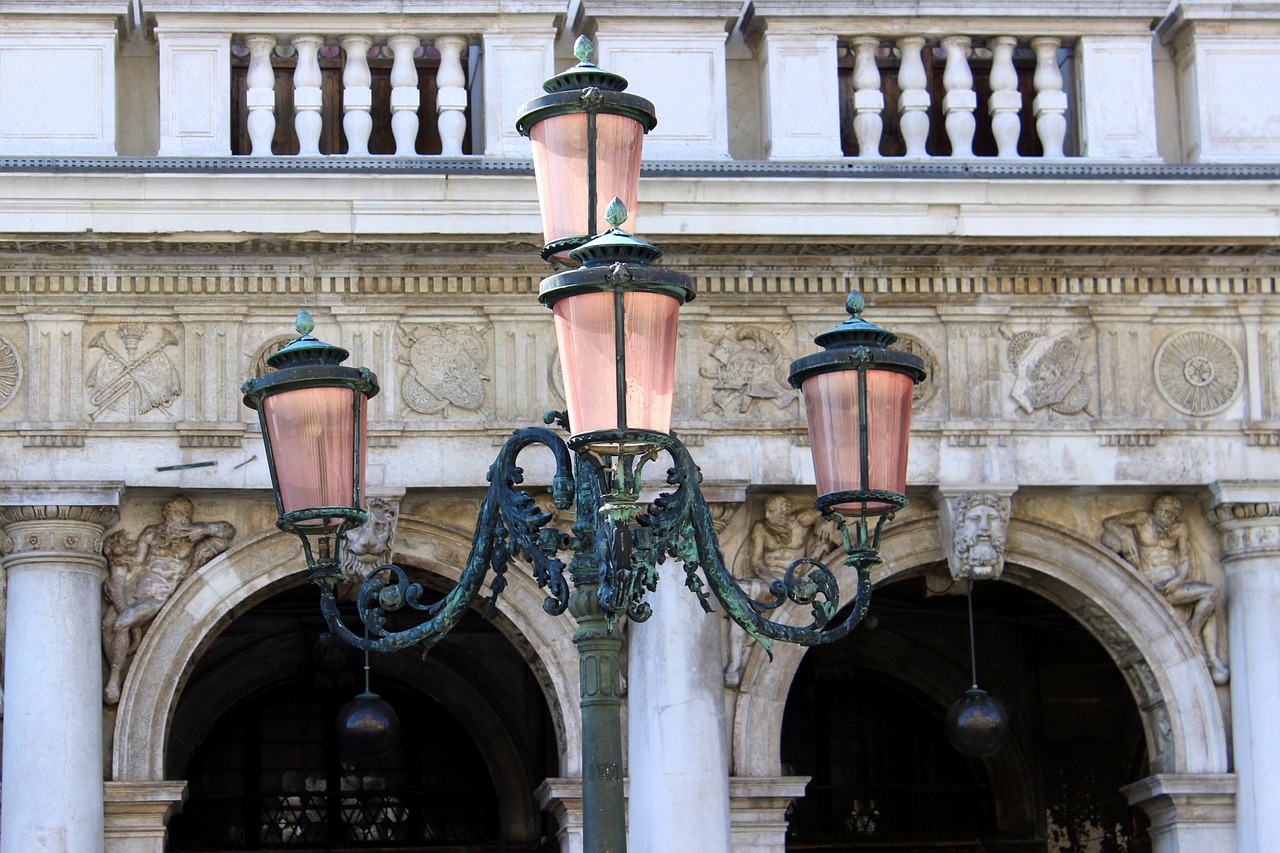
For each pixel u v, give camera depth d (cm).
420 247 2742
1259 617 2841
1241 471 2855
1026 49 2925
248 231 2708
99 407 2731
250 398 1895
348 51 2805
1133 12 2888
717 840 2692
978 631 3628
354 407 1875
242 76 2834
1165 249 2836
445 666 3603
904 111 2859
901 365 1906
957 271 2839
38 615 2680
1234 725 2856
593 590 1794
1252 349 2877
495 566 1867
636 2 2814
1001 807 3644
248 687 3569
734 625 2814
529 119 1867
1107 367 2856
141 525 2767
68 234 2686
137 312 2755
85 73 2762
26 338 2738
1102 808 3600
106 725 2723
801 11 2831
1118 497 2894
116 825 2692
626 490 1705
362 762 3638
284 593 3456
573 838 2761
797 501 2834
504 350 2789
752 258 2800
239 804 3597
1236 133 2902
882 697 3684
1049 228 2792
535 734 3603
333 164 2722
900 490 1909
